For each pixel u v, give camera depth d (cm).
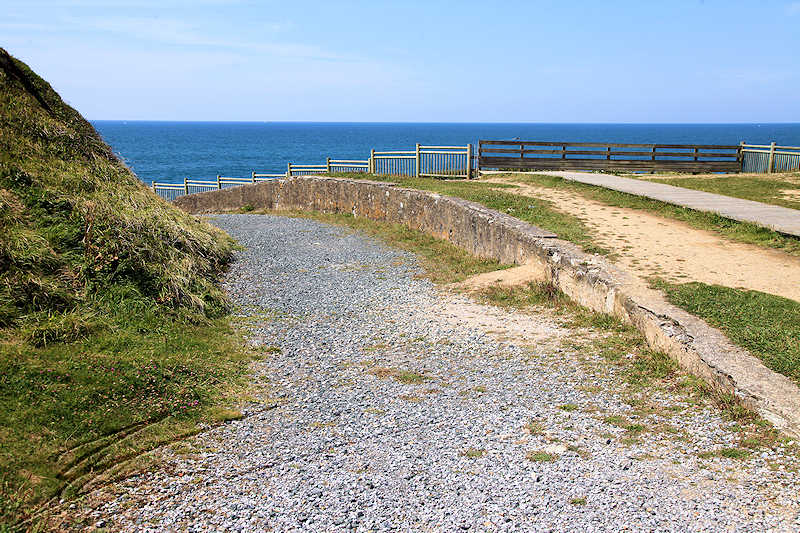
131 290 972
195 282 1120
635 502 482
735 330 762
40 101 1425
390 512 483
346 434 635
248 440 625
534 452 575
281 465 568
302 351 923
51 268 917
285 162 9381
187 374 777
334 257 1634
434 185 2198
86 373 703
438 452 586
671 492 495
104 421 629
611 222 1504
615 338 890
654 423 627
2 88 1295
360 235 1978
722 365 666
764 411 584
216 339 945
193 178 6944
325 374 825
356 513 482
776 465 518
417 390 759
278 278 1391
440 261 1575
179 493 523
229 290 1261
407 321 1081
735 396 624
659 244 1261
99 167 1320
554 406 688
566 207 1719
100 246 1006
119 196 1214
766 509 462
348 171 2734
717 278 1010
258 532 462
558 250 1188
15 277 848
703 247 1236
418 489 517
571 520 461
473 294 1235
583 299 1057
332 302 1209
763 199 1761
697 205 1625
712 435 584
